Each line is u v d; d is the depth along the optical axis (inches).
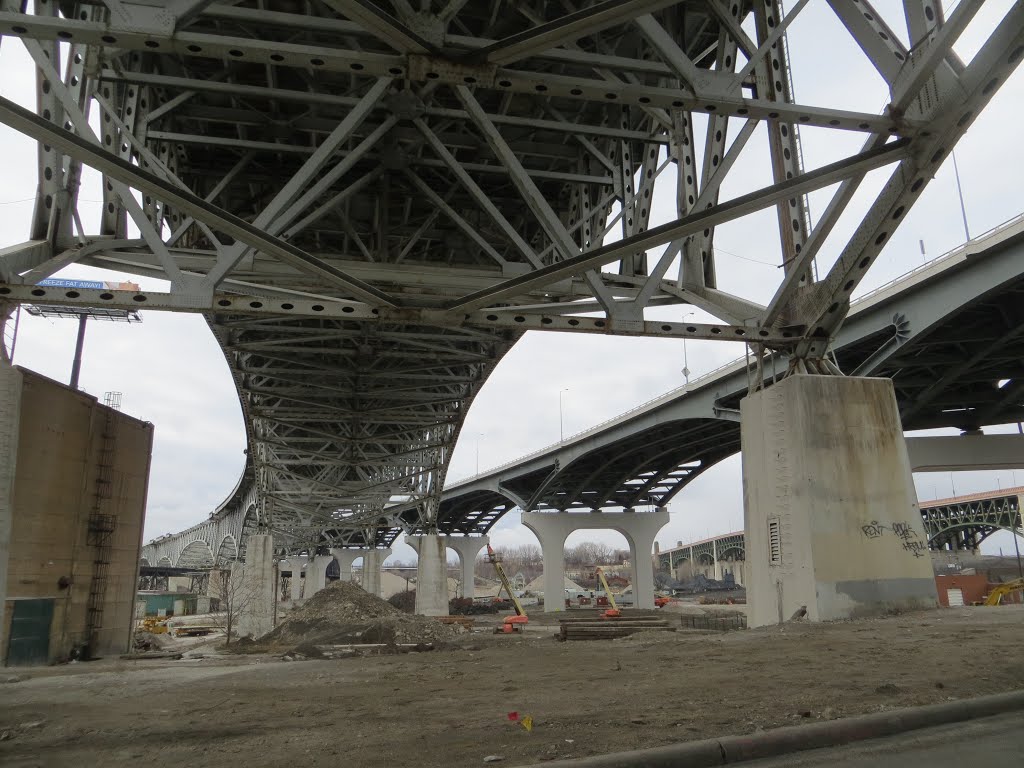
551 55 434.3
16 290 537.3
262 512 2069.4
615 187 757.3
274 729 282.8
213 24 622.8
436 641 1049.5
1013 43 427.8
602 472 2984.7
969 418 1876.2
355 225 935.0
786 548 581.6
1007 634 428.5
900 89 458.3
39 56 472.4
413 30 390.0
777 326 625.3
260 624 1990.7
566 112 743.7
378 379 1393.9
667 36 431.5
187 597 3693.4
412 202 887.7
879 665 346.6
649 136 695.1
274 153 786.8
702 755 217.2
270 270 792.9
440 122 719.1
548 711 289.1
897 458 584.7
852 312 1374.3
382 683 413.4
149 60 659.4
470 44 402.6
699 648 472.7
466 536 4480.8
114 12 367.9
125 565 979.9
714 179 532.1
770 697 289.1
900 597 561.9
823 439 573.3
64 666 710.5
